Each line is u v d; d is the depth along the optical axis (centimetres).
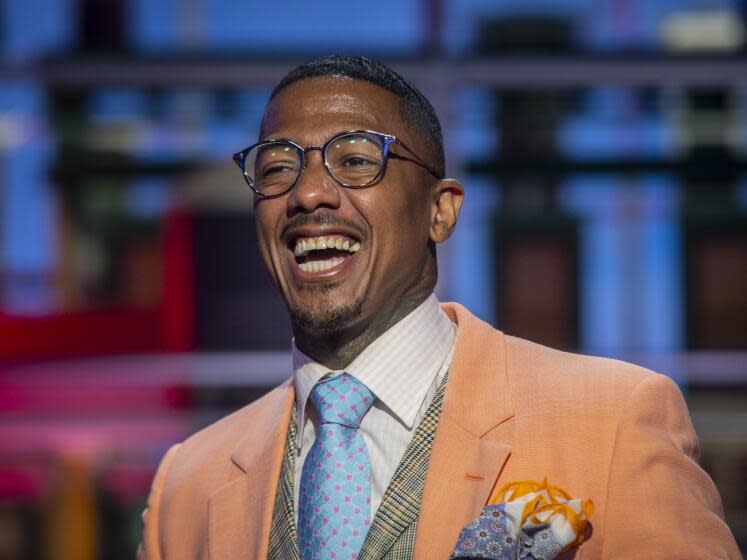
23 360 1925
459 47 2047
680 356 2073
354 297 491
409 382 501
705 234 2105
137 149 2103
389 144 495
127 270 2067
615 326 2108
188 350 1953
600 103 2106
